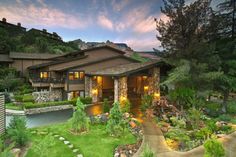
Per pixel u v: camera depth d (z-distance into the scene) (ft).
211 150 26.43
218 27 58.90
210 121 44.24
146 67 75.05
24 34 206.49
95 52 108.47
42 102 80.02
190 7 57.21
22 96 83.10
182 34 59.11
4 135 39.93
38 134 41.93
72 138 39.60
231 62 56.80
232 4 62.23
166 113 55.72
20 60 122.83
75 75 87.51
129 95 94.07
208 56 56.80
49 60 129.18
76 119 43.47
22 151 33.53
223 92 61.67
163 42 63.00
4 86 94.79
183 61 54.44
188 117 47.93
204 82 55.98
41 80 93.09
